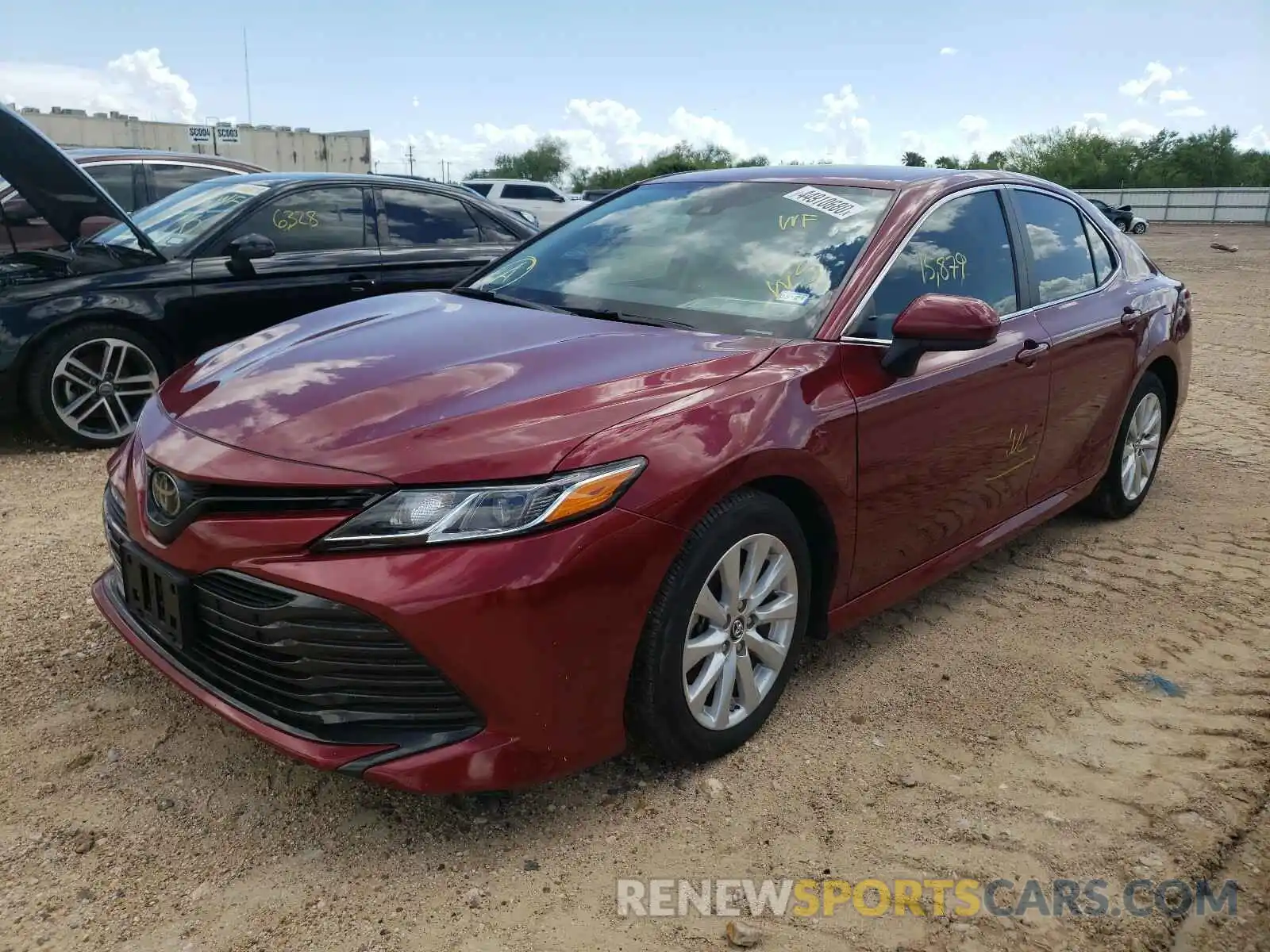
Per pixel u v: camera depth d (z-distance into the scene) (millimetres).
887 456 2977
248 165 9156
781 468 2604
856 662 3354
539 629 2174
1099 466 4457
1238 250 25844
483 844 2373
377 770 2158
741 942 2090
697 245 3410
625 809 2518
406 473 2154
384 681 2170
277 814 2449
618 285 3348
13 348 5070
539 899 2207
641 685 2441
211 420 2459
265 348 2969
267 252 5598
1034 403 3680
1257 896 2316
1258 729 3018
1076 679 3299
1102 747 2893
